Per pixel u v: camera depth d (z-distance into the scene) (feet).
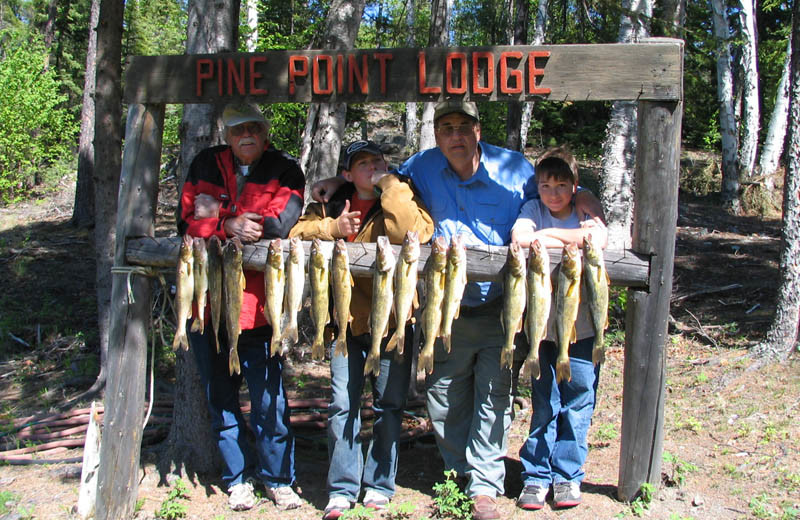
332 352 13.82
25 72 63.46
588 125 84.02
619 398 20.84
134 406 13.70
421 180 13.92
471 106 13.02
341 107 23.86
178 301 12.77
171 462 15.90
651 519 12.96
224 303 13.11
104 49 22.12
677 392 21.07
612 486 14.35
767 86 78.54
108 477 13.48
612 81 12.41
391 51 12.92
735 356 23.18
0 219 54.39
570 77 12.52
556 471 13.58
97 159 22.53
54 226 51.37
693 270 37.35
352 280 12.71
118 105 22.53
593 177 65.92
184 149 16.48
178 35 87.86
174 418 16.25
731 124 55.31
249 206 13.28
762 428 17.46
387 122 85.87
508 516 13.21
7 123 61.67
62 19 96.12
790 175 21.70
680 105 12.41
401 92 13.00
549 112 83.35
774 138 56.85
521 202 13.58
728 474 14.94
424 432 18.28
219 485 15.30
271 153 13.89
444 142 13.12
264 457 13.98
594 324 12.10
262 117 13.42
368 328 13.23
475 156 13.55
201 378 14.26
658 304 12.76
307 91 13.23
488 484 13.33
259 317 13.35
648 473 13.44
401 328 12.12
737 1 56.49
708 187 61.36
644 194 12.62
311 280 12.36
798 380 20.31
